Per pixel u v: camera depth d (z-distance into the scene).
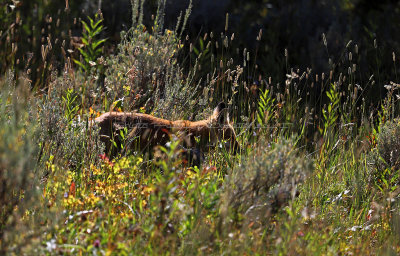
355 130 12.33
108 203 7.41
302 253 6.84
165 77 12.78
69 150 9.11
